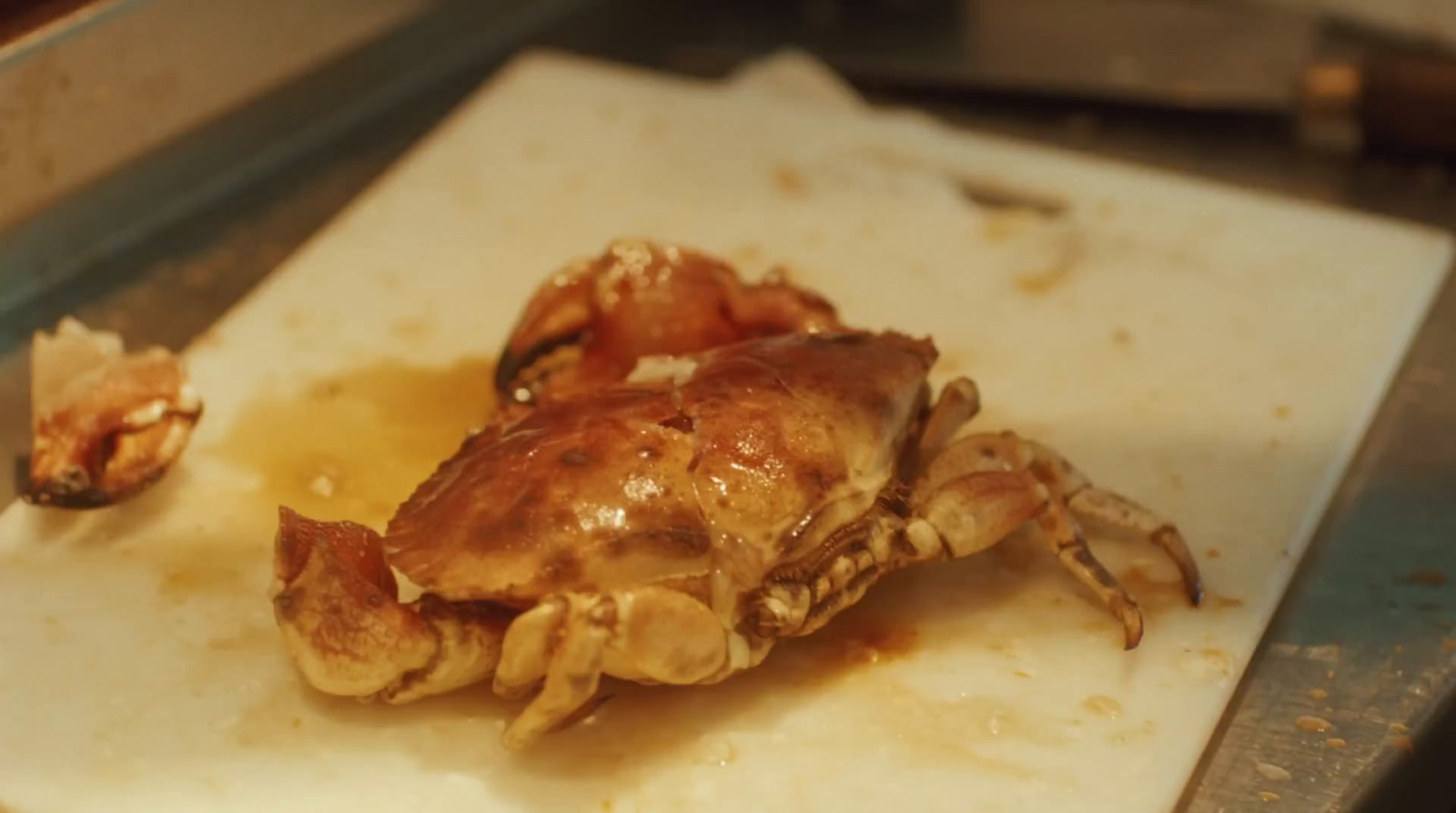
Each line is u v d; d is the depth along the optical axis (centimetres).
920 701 64
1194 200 81
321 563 61
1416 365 75
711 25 96
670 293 70
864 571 63
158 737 63
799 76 89
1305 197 86
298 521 62
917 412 67
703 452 62
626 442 63
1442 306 77
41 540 68
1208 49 91
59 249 78
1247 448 71
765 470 62
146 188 80
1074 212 81
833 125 85
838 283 77
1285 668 65
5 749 62
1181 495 69
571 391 68
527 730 61
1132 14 94
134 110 77
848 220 80
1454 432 72
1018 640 65
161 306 78
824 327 69
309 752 62
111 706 63
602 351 71
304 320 76
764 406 63
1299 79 87
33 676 64
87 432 68
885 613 66
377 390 73
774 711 63
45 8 75
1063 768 62
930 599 66
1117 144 89
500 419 67
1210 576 67
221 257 80
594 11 95
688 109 86
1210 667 64
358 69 86
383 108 88
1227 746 63
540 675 61
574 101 86
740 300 70
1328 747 63
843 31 94
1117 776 62
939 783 62
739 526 62
